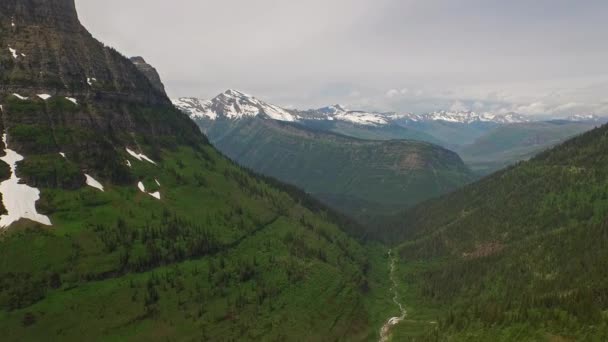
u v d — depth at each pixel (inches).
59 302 6840.6
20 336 6210.6
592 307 6235.2
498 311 7076.8
